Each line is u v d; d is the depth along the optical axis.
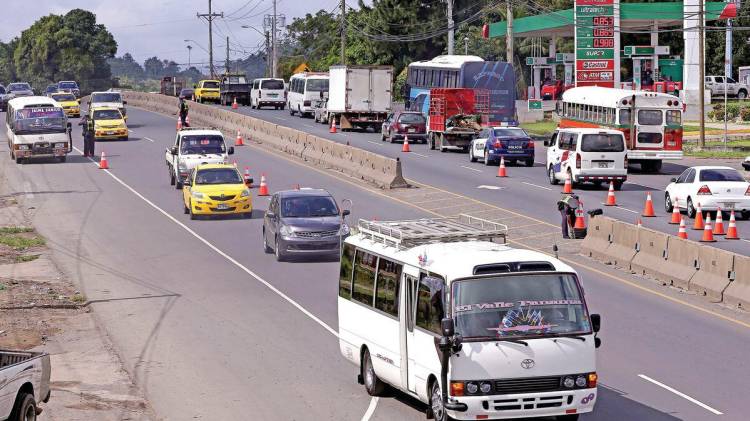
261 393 36.34
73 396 36.28
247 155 121.25
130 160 119.44
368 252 35.84
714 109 166.25
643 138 104.50
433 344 30.39
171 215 83.06
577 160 90.31
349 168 103.44
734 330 45.09
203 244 70.25
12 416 27.97
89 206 88.19
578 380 29.55
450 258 31.05
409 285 32.34
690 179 77.94
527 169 107.75
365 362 36.19
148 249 68.69
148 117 180.75
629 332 44.72
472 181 97.38
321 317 48.81
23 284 58.16
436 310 30.36
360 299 36.28
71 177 106.62
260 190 92.62
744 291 49.50
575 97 117.00
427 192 90.69
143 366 40.59
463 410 29.06
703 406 33.91
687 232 71.56
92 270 62.09
